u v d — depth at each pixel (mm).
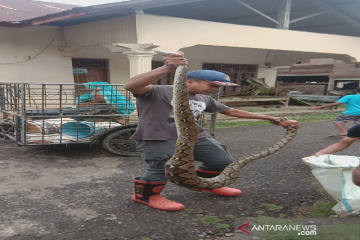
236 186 3859
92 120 5309
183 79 2408
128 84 2705
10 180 4078
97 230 2721
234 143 6758
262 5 11891
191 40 8531
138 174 4441
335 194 2834
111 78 11305
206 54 13664
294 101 14562
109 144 5281
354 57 12000
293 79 24016
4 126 5629
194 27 8516
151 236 2613
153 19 7773
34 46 9562
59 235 2627
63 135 5094
